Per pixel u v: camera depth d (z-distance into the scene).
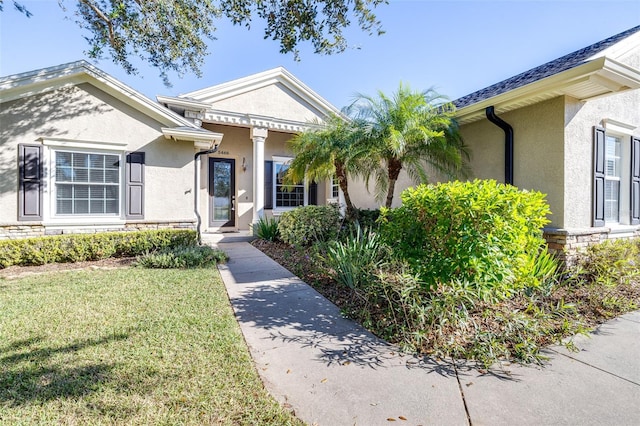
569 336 3.58
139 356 3.00
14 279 5.80
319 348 3.33
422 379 2.78
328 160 8.22
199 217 9.78
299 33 5.75
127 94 8.37
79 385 2.53
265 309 4.43
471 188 4.05
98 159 8.37
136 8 7.08
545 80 5.26
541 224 4.29
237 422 2.19
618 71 4.73
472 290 3.64
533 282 4.20
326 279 5.72
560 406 2.40
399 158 7.50
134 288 5.21
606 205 6.68
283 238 9.24
